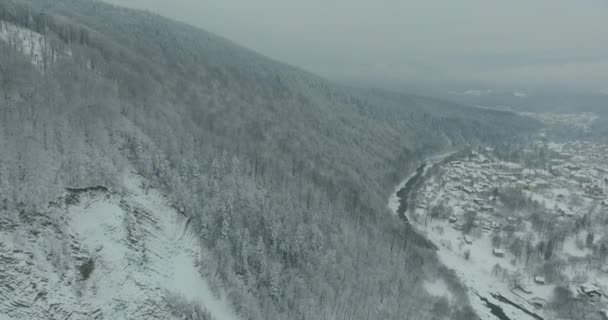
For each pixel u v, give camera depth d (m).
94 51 178.88
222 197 129.88
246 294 110.19
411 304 137.12
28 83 114.56
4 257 82.31
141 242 106.00
